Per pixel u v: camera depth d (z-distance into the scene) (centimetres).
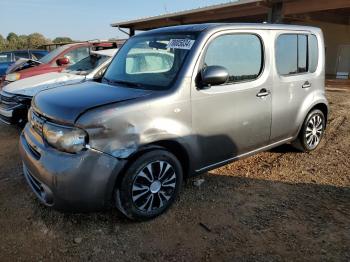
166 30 410
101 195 303
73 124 297
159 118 328
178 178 356
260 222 340
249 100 401
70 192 296
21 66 876
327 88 1248
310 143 525
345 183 426
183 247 303
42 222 342
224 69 350
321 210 361
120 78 398
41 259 290
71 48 889
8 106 632
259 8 1234
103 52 752
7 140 624
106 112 302
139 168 321
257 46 413
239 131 399
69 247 304
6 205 376
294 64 466
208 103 362
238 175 449
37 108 344
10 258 292
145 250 300
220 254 294
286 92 450
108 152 301
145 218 337
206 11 1329
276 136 454
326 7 1049
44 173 304
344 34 1617
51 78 682
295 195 395
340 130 652
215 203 376
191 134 353
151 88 352
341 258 286
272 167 475
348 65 1620
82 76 679
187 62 350
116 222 340
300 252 295
